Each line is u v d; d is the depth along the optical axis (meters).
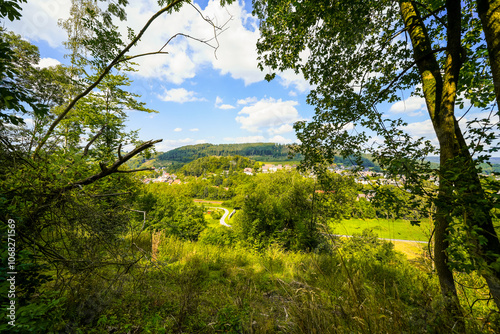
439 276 2.09
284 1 3.09
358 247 8.19
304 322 1.74
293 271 3.96
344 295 2.03
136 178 7.10
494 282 1.34
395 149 2.13
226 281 3.65
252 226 11.30
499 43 1.48
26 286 1.60
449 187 1.45
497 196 1.23
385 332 1.49
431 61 2.57
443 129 2.07
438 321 1.51
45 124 1.89
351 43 3.33
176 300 2.55
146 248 4.39
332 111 3.64
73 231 1.75
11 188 1.54
